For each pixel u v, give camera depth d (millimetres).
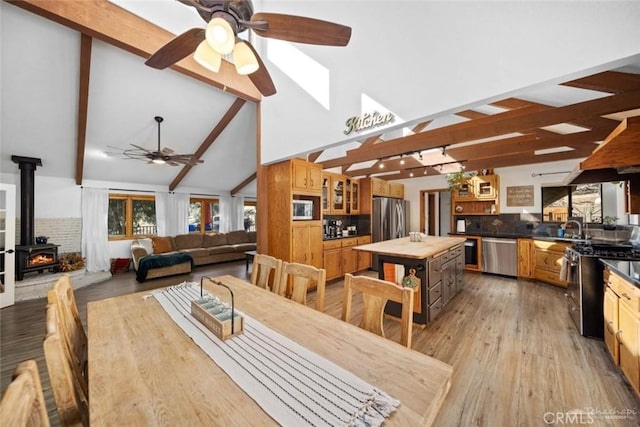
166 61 1751
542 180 4824
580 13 1344
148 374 875
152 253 5898
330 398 758
